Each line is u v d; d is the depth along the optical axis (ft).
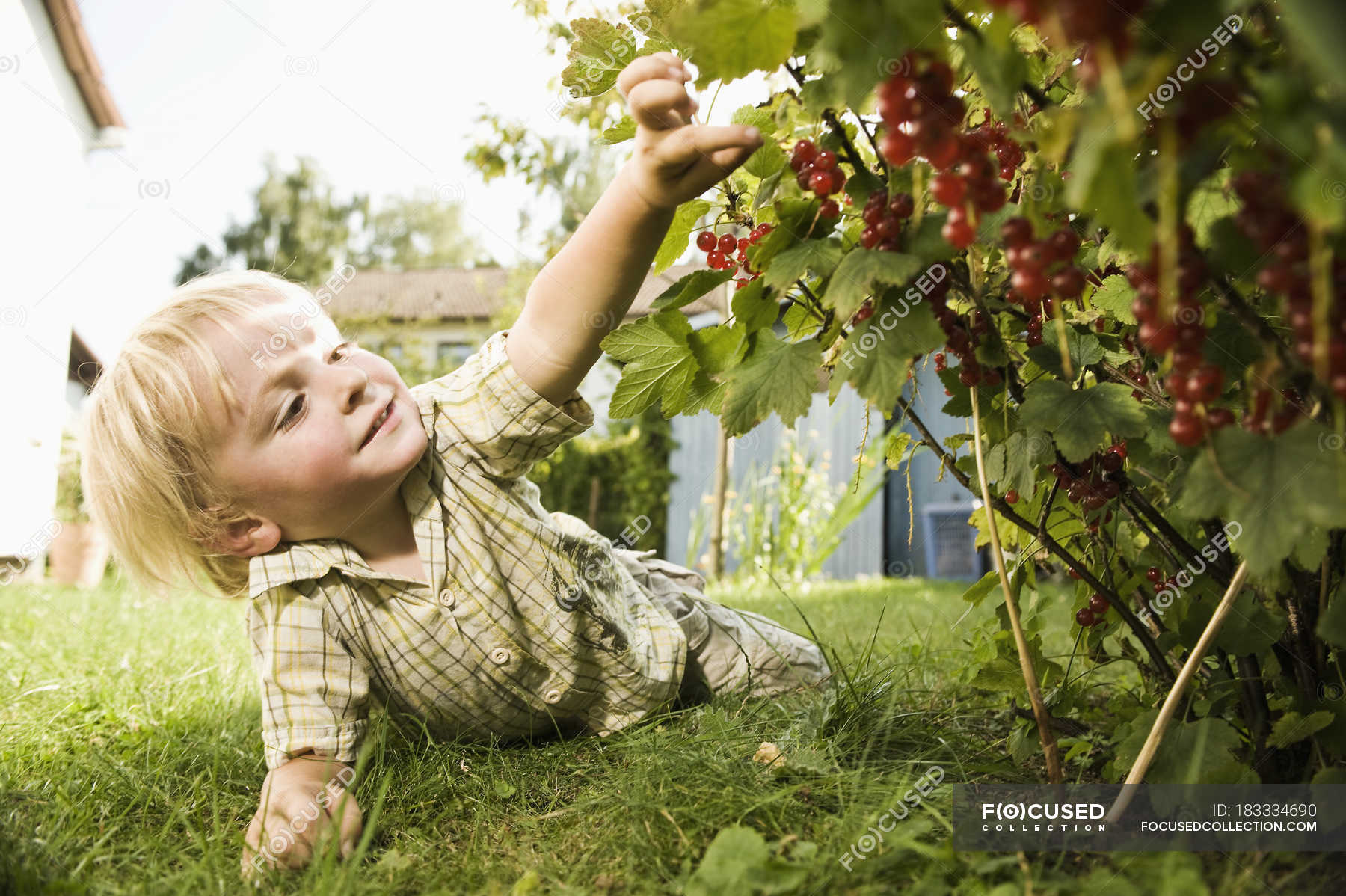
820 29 2.86
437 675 5.19
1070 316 3.82
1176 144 2.14
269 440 4.60
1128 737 3.85
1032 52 3.63
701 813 4.06
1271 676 4.08
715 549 20.49
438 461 5.20
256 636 5.02
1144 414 3.41
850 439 25.55
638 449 31.42
